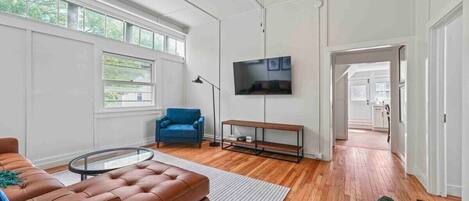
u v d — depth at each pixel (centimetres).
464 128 165
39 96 304
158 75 479
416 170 276
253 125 383
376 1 306
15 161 201
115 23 407
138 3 404
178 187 154
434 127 232
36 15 307
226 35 469
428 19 241
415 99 280
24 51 289
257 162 339
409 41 283
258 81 412
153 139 470
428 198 222
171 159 354
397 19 292
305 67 369
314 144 362
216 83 485
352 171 298
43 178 165
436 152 229
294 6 379
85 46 355
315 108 361
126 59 425
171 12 443
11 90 280
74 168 212
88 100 359
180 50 539
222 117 477
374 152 397
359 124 724
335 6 338
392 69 395
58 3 329
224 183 258
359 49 326
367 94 716
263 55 414
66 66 331
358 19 320
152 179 166
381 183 257
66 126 332
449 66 228
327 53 345
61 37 325
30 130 296
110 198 117
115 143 400
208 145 449
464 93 164
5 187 148
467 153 162
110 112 390
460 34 222
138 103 450
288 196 226
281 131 395
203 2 397
